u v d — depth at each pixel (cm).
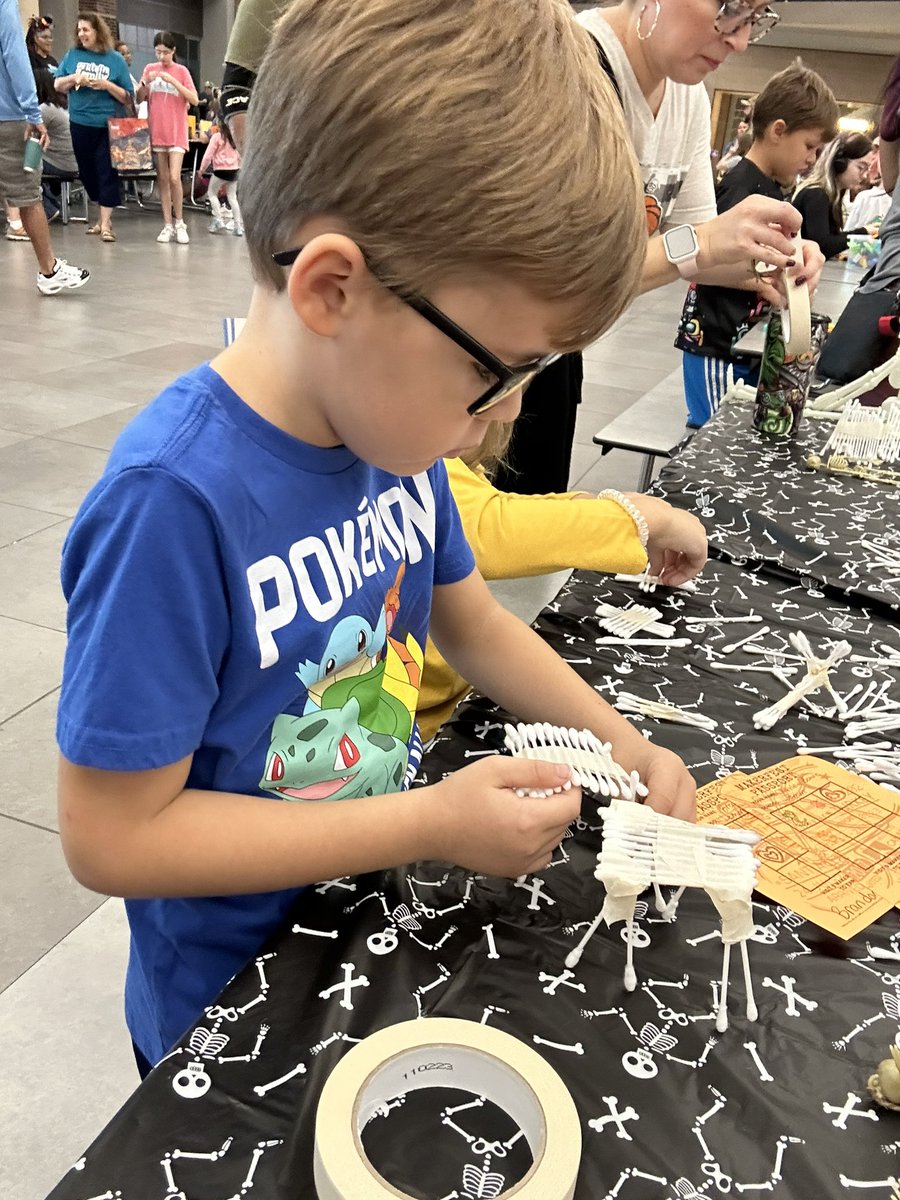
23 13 991
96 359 430
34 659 209
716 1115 52
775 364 181
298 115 52
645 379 516
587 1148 49
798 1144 51
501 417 62
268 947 61
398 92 48
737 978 62
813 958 64
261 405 63
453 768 81
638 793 71
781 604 121
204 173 1019
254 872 61
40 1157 118
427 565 84
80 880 60
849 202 735
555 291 53
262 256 59
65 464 311
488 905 66
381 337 54
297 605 66
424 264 51
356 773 75
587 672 100
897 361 197
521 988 59
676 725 92
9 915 150
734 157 630
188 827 60
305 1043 54
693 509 148
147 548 56
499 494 115
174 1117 49
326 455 67
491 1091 51
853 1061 56
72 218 891
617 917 60
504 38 50
